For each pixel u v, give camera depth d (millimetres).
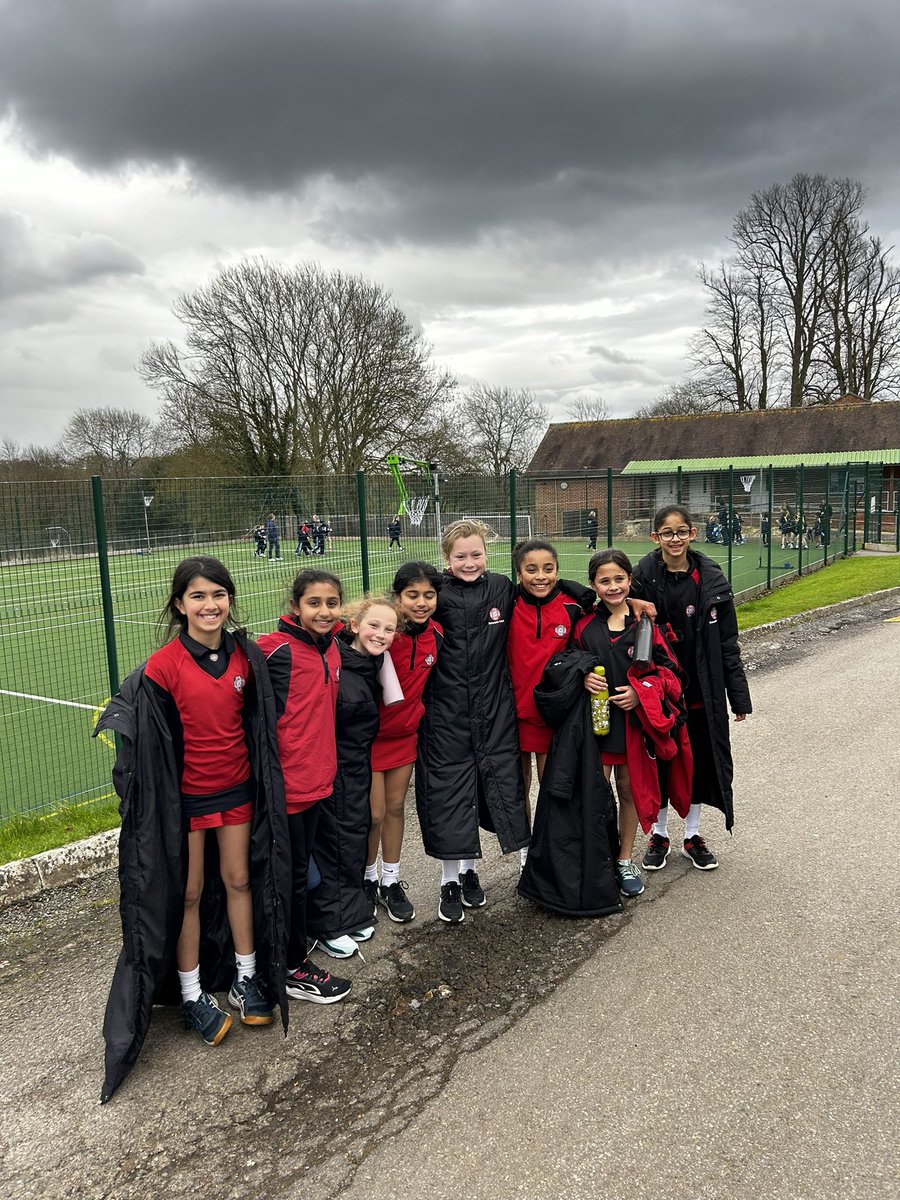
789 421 39156
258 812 3004
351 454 33000
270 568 7734
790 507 17125
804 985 3199
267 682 3012
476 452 48938
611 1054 2836
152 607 13594
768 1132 2451
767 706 7270
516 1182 2311
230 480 7406
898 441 35969
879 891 3939
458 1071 2793
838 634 10492
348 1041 2994
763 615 11922
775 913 3770
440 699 3715
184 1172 2420
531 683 3902
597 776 3715
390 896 3887
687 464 38656
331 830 3521
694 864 4293
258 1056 2939
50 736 8031
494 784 3736
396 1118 2590
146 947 2848
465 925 3787
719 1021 2994
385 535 8586
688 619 4133
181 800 2932
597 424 43938
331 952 3549
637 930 3664
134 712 2838
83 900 4219
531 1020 3051
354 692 3430
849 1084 2645
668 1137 2449
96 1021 3193
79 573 6586
